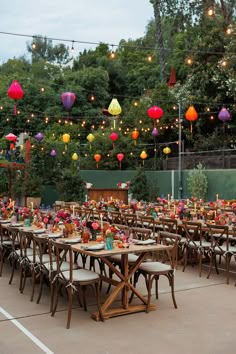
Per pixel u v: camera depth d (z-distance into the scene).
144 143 25.30
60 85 30.61
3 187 20.53
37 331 4.98
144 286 6.91
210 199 19.09
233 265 8.68
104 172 22.67
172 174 21.06
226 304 6.01
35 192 19.17
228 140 21.92
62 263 6.02
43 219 7.92
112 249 5.61
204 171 19.39
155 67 33.25
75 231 6.78
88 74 31.22
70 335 4.86
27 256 6.62
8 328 5.08
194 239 8.53
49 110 28.72
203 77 21.72
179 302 6.10
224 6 23.70
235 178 18.11
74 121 29.34
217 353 4.37
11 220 8.41
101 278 6.09
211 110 22.27
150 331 4.98
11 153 20.72
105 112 18.52
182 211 9.23
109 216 10.84
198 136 23.25
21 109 28.98
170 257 6.34
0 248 7.82
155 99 24.73
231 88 19.72
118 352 4.39
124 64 35.22
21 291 6.57
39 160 21.94
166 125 23.89
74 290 5.32
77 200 19.17
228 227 7.46
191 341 4.69
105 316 5.39
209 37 21.61
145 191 20.44
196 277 7.59
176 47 30.12
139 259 5.75
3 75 37.25
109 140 24.50
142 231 6.91
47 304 5.99
